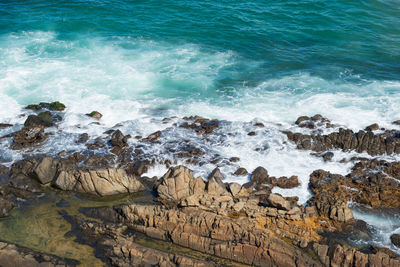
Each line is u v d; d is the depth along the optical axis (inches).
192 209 1053.8
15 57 1830.7
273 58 1870.1
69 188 1162.0
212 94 1631.4
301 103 1553.9
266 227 1013.2
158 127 1424.7
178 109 1544.0
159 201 1110.4
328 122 1424.7
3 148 1312.7
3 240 984.9
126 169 1238.3
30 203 1109.7
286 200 1066.7
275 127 1412.4
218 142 1349.7
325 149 1315.2
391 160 1255.5
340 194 1131.3
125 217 1042.7
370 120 1441.9
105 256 944.3
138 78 1721.2
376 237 1007.6
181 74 1753.2
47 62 1803.6
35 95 1598.2
